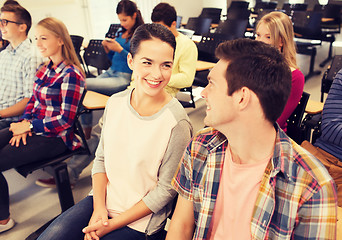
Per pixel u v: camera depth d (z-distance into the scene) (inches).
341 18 232.4
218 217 35.1
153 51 40.8
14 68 85.8
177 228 38.0
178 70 103.7
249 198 31.8
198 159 35.9
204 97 31.2
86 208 47.4
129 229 44.1
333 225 27.3
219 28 195.8
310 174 28.0
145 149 43.5
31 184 94.7
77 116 74.6
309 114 78.6
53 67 71.8
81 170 97.0
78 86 70.0
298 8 266.4
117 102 47.2
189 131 44.2
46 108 72.1
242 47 28.7
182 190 38.5
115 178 46.9
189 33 153.1
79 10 223.0
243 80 27.8
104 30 243.9
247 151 31.2
